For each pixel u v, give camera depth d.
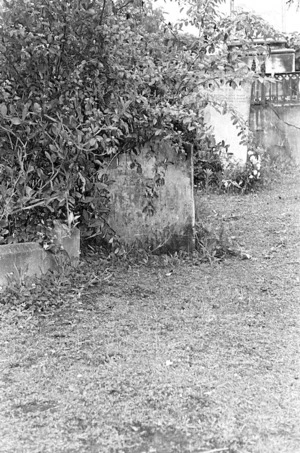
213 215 6.77
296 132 10.30
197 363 2.98
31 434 2.35
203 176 8.08
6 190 4.14
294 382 2.76
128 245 5.17
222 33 4.74
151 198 5.07
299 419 2.43
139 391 2.68
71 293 4.09
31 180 4.36
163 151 5.00
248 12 4.77
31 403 2.60
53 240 4.32
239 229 6.11
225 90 8.47
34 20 4.04
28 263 4.17
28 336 3.38
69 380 2.81
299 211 6.91
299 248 5.35
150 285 4.34
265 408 2.52
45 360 3.05
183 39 4.79
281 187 8.57
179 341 3.28
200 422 2.41
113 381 2.79
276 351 3.13
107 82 4.43
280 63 11.09
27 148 4.28
